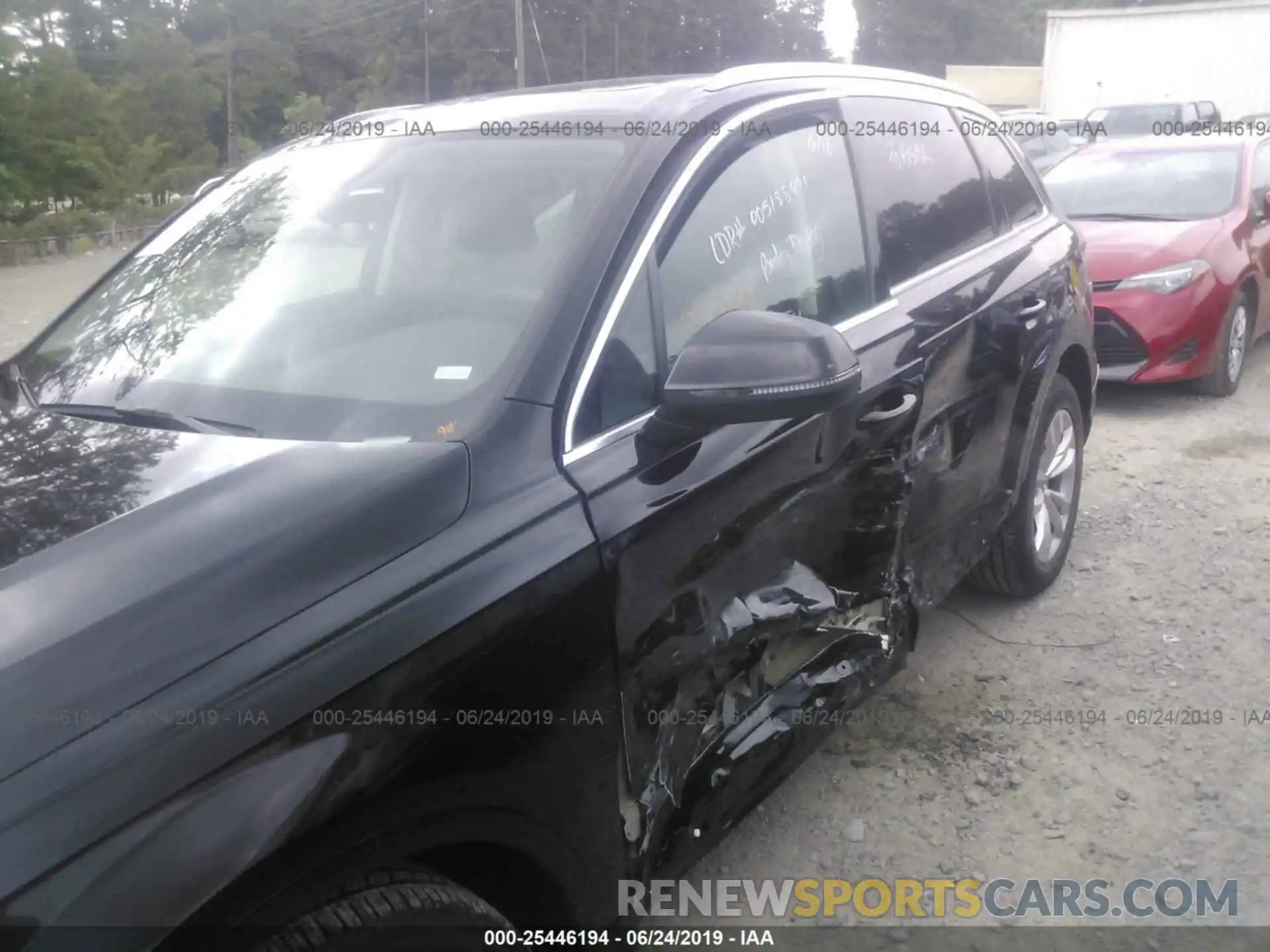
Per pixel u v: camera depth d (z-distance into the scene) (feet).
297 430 7.13
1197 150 26.61
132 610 5.43
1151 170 26.50
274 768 5.16
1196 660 12.80
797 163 9.55
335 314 8.16
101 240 77.92
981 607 14.30
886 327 9.94
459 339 7.46
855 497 9.28
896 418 9.66
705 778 7.90
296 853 5.10
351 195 9.11
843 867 9.69
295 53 172.14
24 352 9.24
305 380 7.60
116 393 8.03
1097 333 22.95
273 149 10.92
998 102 96.43
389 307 7.98
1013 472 12.59
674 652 7.40
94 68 121.19
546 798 6.40
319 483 6.24
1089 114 67.05
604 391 7.24
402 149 9.43
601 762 6.83
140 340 8.66
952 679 12.56
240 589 5.59
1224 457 19.83
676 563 7.33
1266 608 13.97
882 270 10.30
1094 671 12.65
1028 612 14.11
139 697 5.09
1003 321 11.76
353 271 8.52
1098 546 16.05
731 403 6.91
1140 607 14.12
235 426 7.28
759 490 8.09
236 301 8.70
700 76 9.67
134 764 4.89
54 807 4.70
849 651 9.52
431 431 6.82
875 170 10.65
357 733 5.46
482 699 6.00
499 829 6.15
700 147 8.48
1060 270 13.57
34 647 5.24
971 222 12.38
